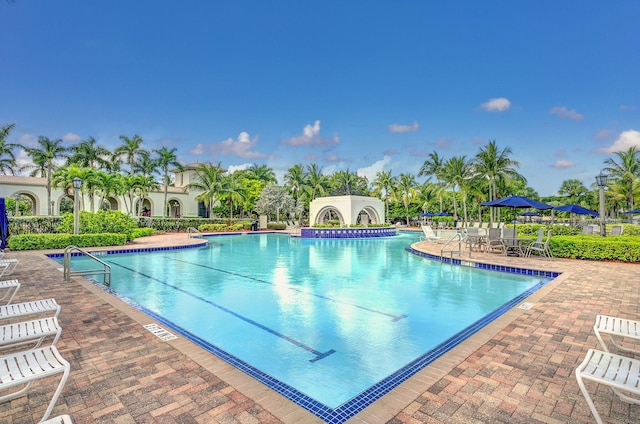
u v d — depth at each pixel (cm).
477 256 1233
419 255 1383
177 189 3981
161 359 358
